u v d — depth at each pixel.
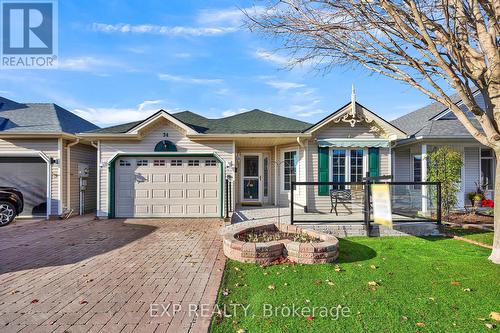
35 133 12.07
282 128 12.41
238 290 4.62
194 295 4.46
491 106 5.98
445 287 4.70
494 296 4.34
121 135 11.56
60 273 5.48
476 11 5.71
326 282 4.91
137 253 6.80
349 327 3.51
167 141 11.96
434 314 3.82
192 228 9.79
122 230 9.51
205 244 7.62
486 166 13.97
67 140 12.89
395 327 3.51
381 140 11.88
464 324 3.57
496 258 5.94
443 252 6.73
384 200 7.49
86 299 4.36
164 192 11.99
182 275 5.32
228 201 11.70
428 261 6.07
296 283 4.88
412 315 3.79
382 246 7.25
